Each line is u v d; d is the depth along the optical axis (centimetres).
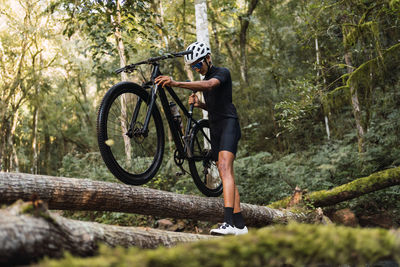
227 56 1334
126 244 187
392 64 722
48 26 1034
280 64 1229
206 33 629
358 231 133
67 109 1445
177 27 1147
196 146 383
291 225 140
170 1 1090
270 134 1142
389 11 598
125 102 284
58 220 153
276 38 1307
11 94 1105
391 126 716
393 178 511
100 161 811
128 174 281
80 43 923
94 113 1427
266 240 124
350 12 670
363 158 679
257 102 1212
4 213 138
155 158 309
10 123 1191
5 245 122
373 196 605
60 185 251
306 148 1022
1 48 1095
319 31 754
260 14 1341
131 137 278
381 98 841
